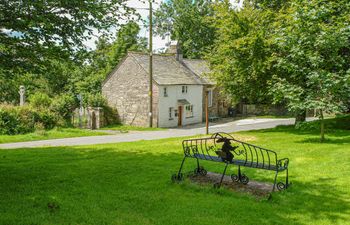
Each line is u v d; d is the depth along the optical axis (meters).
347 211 6.96
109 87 38.59
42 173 10.26
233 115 46.84
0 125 25.25
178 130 31.69
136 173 10.19
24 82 10.78
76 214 6.77
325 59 14.98
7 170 10.66
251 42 20.62
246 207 7.20
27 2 8.49
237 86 23.50
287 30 15.62
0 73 9.74
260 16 22.42
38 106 30.31
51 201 7.54
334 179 9.27
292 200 7.61
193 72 42.28
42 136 24.36
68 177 9.75
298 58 15.11
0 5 8.77
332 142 15.53
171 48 43.62
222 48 22.52
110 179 9.50
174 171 10.37
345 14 16.89
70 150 15.28
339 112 14.14
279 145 15.07
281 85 15.34
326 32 14.33
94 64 11.54
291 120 38.47
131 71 36.66
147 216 6.73
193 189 8.49
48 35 9.46
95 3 10.14
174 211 6.99
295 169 10.46
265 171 10.29
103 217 6.63
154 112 35.28
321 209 7.08
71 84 41.56
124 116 37.50
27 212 6.83
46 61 9.91
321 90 14.15
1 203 7.38
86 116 34.44
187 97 39.06
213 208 7.16
